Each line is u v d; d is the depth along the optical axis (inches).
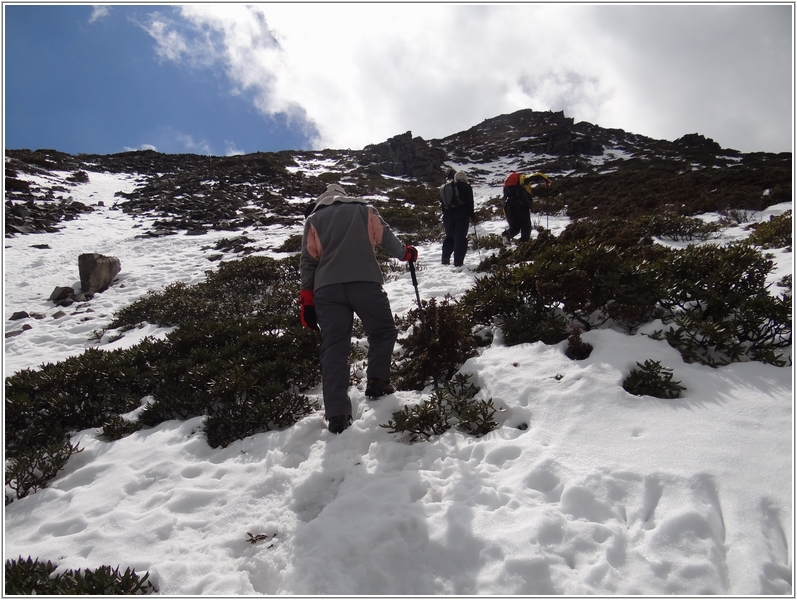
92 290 388.5
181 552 85.9
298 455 113.8
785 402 92.5
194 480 108.9
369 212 129.4
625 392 106.0
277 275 342.3
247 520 92.9
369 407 127.1
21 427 153.2
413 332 161.3
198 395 150.5
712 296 127.2
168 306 296.4
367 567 73.5
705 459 81.7
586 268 144.5
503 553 70.8
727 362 112.8
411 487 90.9
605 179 834.2
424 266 335.6
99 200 859.4
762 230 255.6
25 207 707.4
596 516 77.3
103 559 85.8
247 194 902.4
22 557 88.5
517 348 137.8
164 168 1264.8
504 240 384.2
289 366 153.1
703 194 514.9
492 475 91.0
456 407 118.7
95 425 151.1
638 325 136.8
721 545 67.4
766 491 73.0
